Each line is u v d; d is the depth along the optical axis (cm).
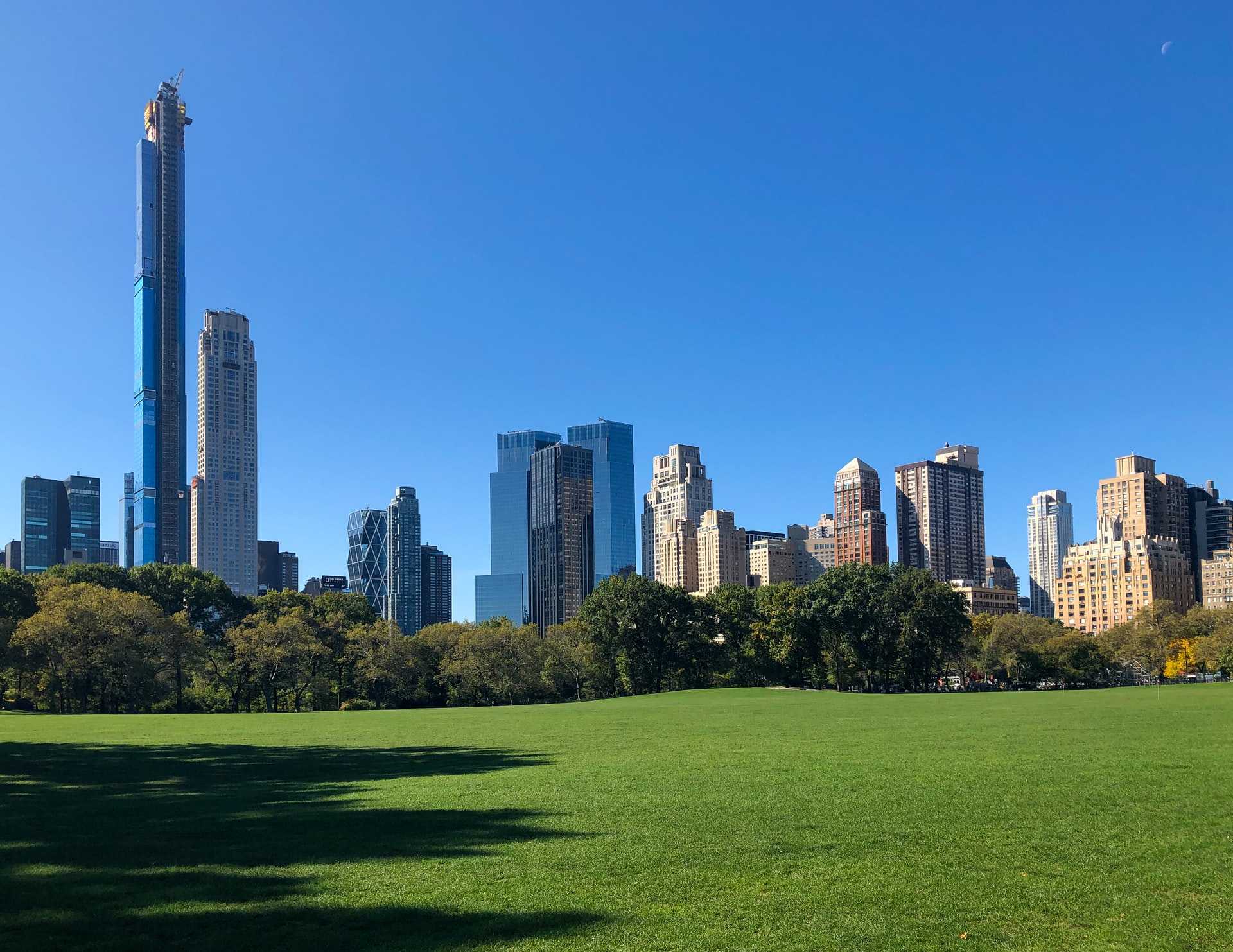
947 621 13375
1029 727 4778
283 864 1781
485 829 2119
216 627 13950
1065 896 1545
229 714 8625
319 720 7038
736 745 4106
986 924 1405
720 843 1942
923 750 3684
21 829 2161
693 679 14600
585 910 1476
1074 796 2481
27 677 11731
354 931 1375
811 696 10169
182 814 2367
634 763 3428
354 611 15988
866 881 1642
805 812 2284
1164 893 1560
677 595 14562
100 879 1670
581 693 15175
